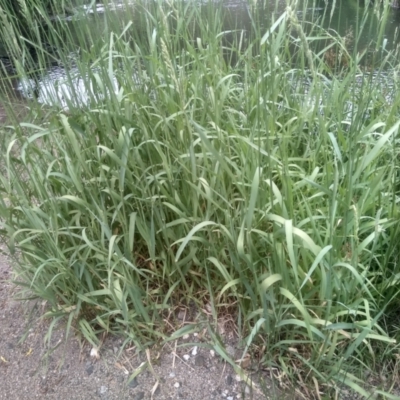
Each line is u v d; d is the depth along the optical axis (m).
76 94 1.83
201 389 1.58
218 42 2.09
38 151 1.73
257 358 1.63
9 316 1.95
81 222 1.84
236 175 1.65
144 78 1.83
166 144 1.62
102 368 1.70
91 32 1.86
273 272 1.54
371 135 1.69
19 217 1.79
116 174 1.65
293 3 1.30
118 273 1.73
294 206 1.63
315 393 1.48
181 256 1.86
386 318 1.63
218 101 1.74
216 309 1.81
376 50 1.49
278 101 2.05
